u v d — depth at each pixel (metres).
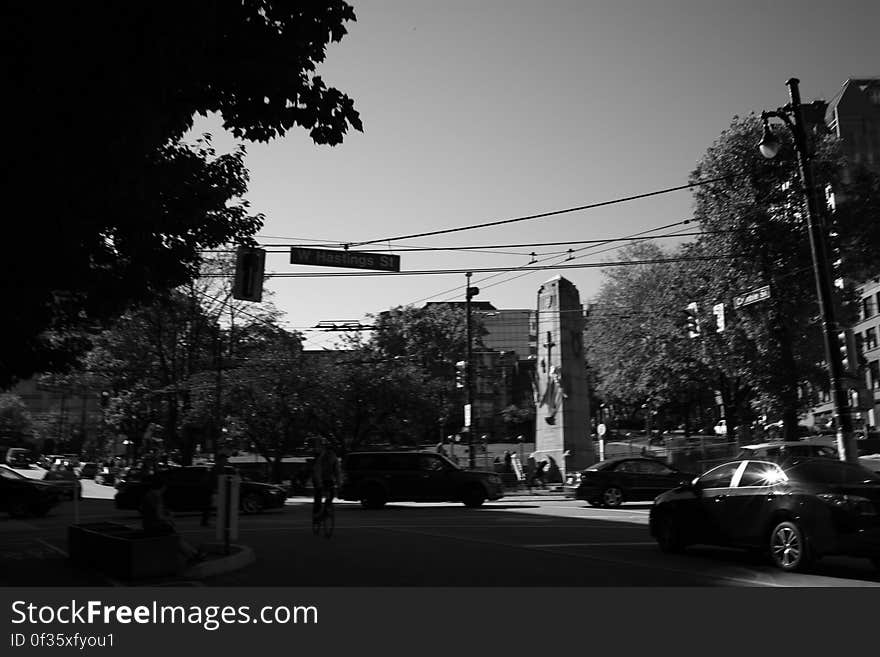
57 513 27.97
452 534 16.50
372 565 11.41
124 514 26.14
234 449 48.94
